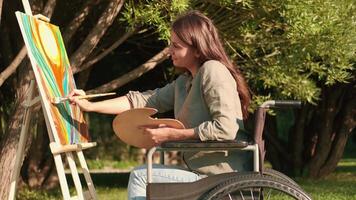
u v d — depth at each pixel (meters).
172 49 4.59
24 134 4.90
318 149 13.53
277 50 9.38
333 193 10.36
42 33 4.98
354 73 12.22
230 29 8.98
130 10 7.65
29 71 8.01
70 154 4.80
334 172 14.91
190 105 4.47
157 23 7.71
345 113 13.34
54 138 4.42
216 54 4.54
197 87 4.43
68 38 8.77
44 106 4.43
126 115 4.36
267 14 8.67
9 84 11.16
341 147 13.52
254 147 4.31
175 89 4.78
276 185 4.16
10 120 8.05
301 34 8.35
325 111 13.34
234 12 8.66
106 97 11.46
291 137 14.19
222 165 4.44
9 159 7.98
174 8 7.45
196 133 4.28
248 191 4.25
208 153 4.43
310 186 11.65
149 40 10.86
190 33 4.51
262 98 9.65
